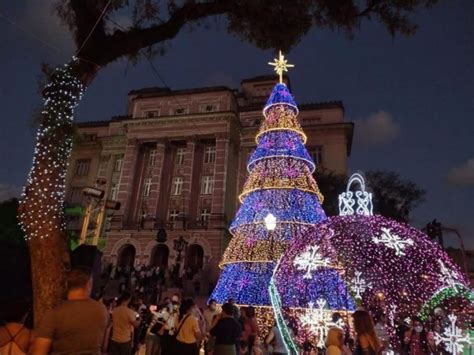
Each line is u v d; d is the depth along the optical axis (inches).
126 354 266.8
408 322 407.2
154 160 1537.9
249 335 361.4
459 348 325.7
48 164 310.8
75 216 1461.6
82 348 121.7
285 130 740.0
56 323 122.7
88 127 1744.6
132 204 1461.6
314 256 403.5
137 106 1615.4
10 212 738.2
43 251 288.8
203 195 1440.7
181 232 1352.1
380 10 408.2
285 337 358.3
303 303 424.5
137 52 397.7
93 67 359.9
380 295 444.5
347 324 360.8
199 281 1066.1
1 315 153.6
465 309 384.5
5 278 474.9
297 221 639.1
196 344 253.8
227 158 1418.6
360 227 422.0
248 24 422.6
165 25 398.9
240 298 600.7
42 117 322.3
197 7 401.4
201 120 1480.1
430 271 423.8
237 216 700.7
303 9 401.7
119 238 1390.3
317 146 1459.2
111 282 1070.4
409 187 1156.5
